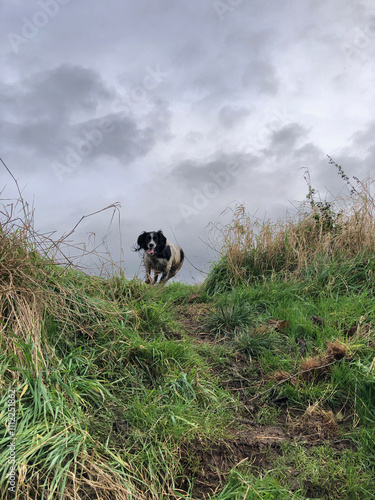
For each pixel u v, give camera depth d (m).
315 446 2.62
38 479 1.84
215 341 4.00
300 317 4.26
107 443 2.20
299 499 2.17
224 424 2.71
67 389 2.41
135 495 1.94
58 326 3.05
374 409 2.91
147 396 2.71
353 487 2.25
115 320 3.38
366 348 3.47
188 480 2.21
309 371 3.30
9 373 2.35
